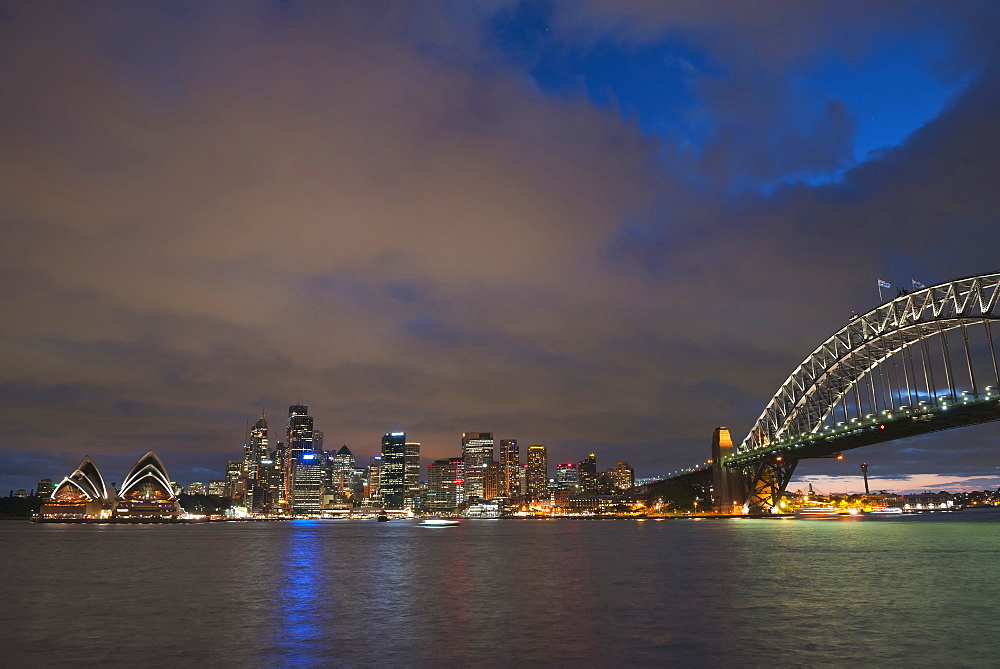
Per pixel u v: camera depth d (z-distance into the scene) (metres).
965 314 120.62
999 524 177.75
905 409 134.88
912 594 42.22
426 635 31.08
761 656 26.25
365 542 137.88
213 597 45.38
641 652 27.20
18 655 27.62
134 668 25.45
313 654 27.45
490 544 122.12
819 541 102.06
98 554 96.44
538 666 25.27
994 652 26.45
